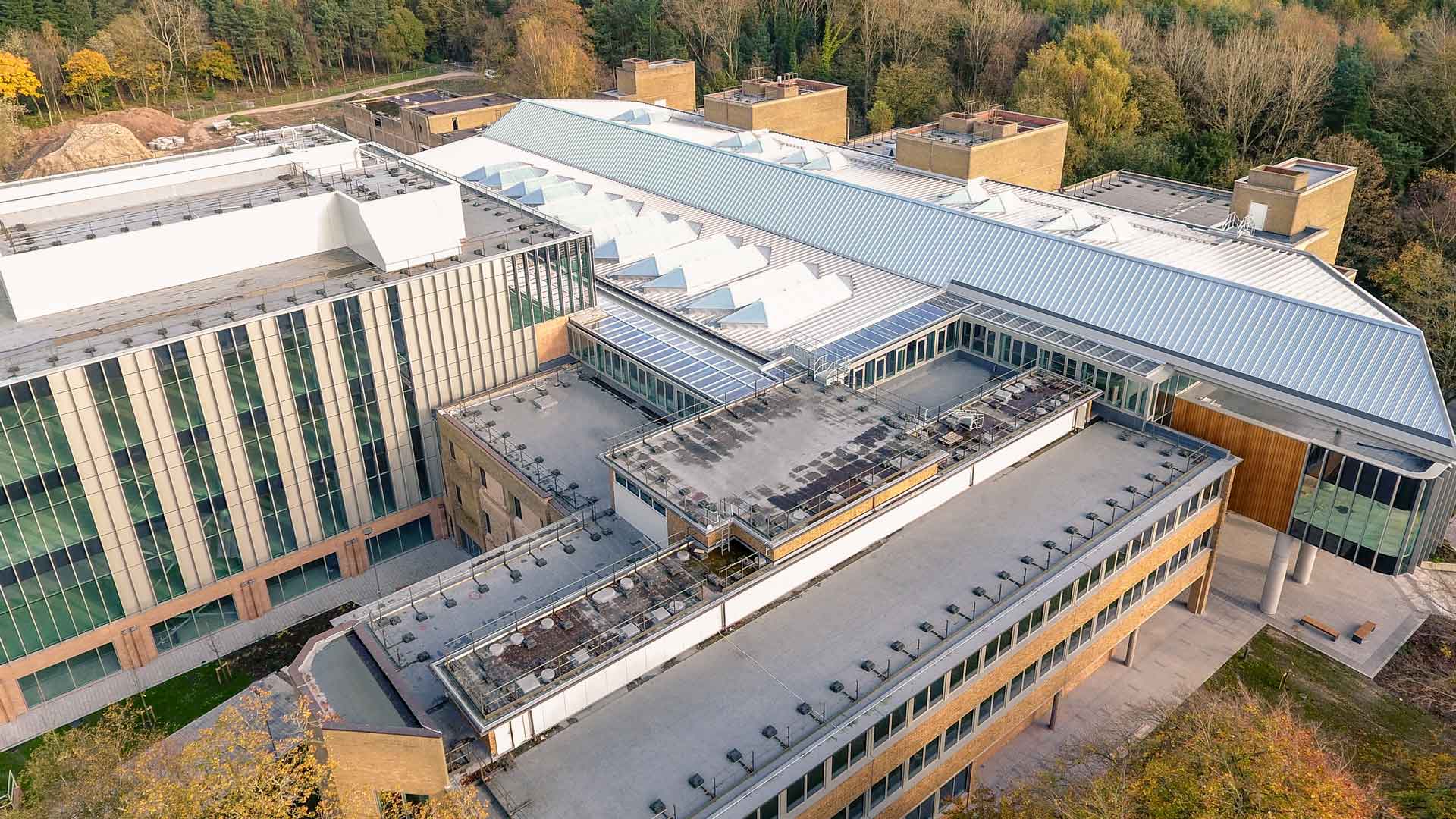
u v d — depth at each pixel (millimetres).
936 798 42875
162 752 36188
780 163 89062
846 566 45562
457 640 41531
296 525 55938
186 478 50719
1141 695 49812
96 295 52938
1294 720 42844
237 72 181000
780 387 53250
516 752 36375
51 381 44906
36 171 128375
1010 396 53781
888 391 59188
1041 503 49344
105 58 159625
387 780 33844
